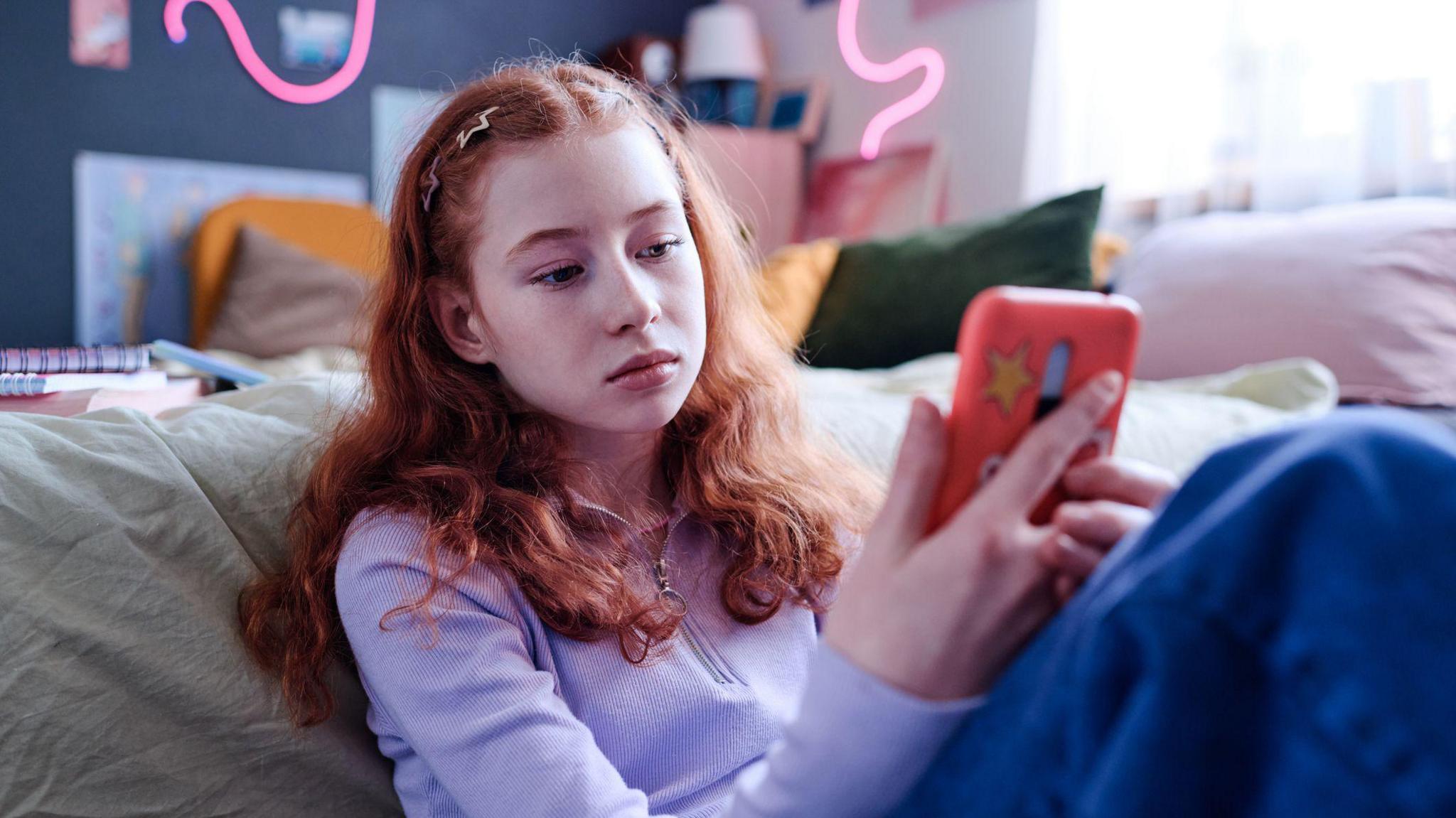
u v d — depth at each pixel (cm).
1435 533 26
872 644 38
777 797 40
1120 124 249
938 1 307
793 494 87
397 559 67
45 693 67
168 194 313
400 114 344
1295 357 161
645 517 82
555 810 58
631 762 69
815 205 342
